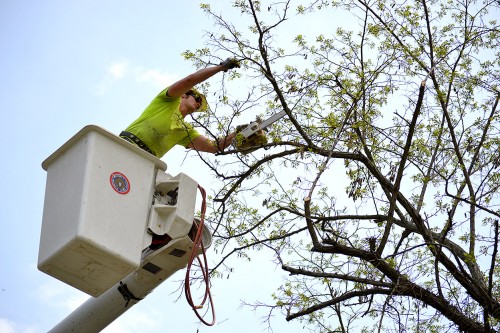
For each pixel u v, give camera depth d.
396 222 9.88
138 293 6.52
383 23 10.18
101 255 5.59
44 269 5.69
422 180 10.07
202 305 6.35
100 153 5.79
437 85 10.09
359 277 9.14
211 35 9.34
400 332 8.67
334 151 9.62
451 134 10.03
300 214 9.22
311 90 9.65
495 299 9.31
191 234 6.64
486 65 10.50
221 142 8.59
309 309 8.98
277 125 9.62
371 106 9.81
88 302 6.67
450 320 8.88
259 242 9.51
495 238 8.54
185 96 8.11
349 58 9.95
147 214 5.98
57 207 5.77
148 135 7.25
